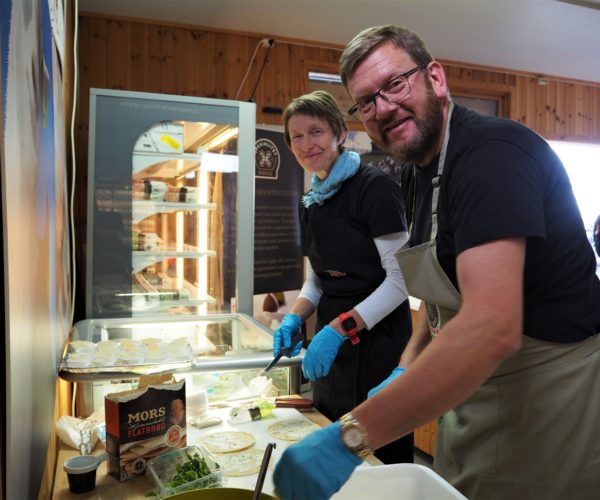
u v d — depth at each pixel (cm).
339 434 66
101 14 346
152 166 221
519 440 101
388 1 326
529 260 93
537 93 491
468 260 74
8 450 50
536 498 102
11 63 53
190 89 373
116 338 176
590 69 471
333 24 366
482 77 467
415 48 96
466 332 67
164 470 100
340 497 79
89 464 99
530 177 78
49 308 96
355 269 167
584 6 333
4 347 49
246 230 229
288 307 395
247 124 229
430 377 66
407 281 109
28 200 66
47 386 91
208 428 125
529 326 97
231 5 334
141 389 104
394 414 65
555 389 98
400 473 81
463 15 348
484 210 75
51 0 108
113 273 216
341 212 166
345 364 165
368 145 424
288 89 400
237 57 384
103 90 211
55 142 121
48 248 96
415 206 120
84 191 340
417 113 97
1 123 46
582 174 520
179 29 369
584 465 100
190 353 136
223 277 231
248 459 108
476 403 106
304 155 168
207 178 229
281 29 376
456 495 75
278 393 151
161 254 223
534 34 383
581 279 99
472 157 81
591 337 101
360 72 98
